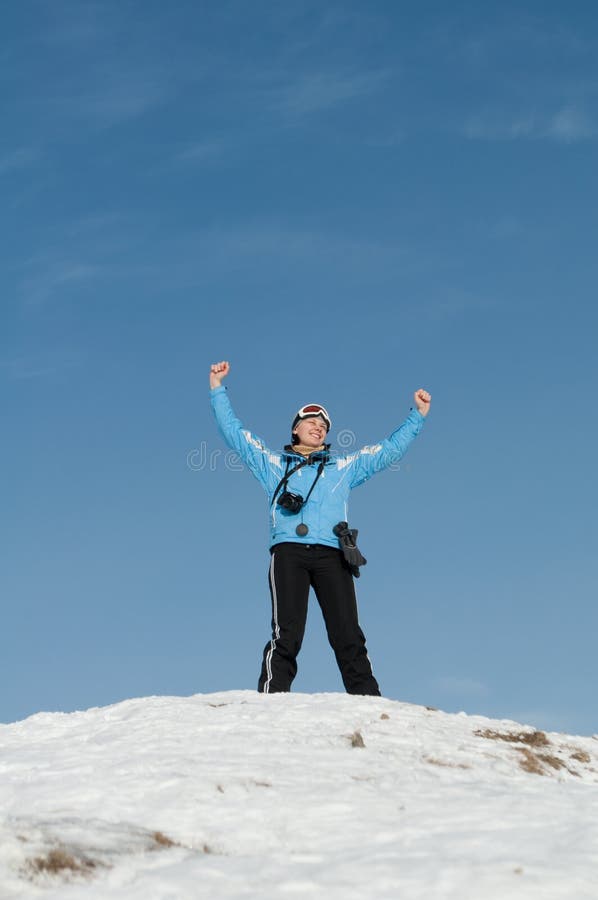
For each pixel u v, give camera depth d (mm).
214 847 4602
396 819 4949
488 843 4617
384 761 6008
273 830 4781
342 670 8602
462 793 5414
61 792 5176
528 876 4223
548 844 4617
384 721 7016
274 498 8836
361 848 4559
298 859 4410
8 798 5133
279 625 8500
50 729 7113
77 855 4320
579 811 5160
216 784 5316
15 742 6801
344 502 8898
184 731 6559
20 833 4465
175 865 4312
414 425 9102
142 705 7539
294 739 6348
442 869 4262
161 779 5359
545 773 6340
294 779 5492
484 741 6762
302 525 8633
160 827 4781
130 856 4383
